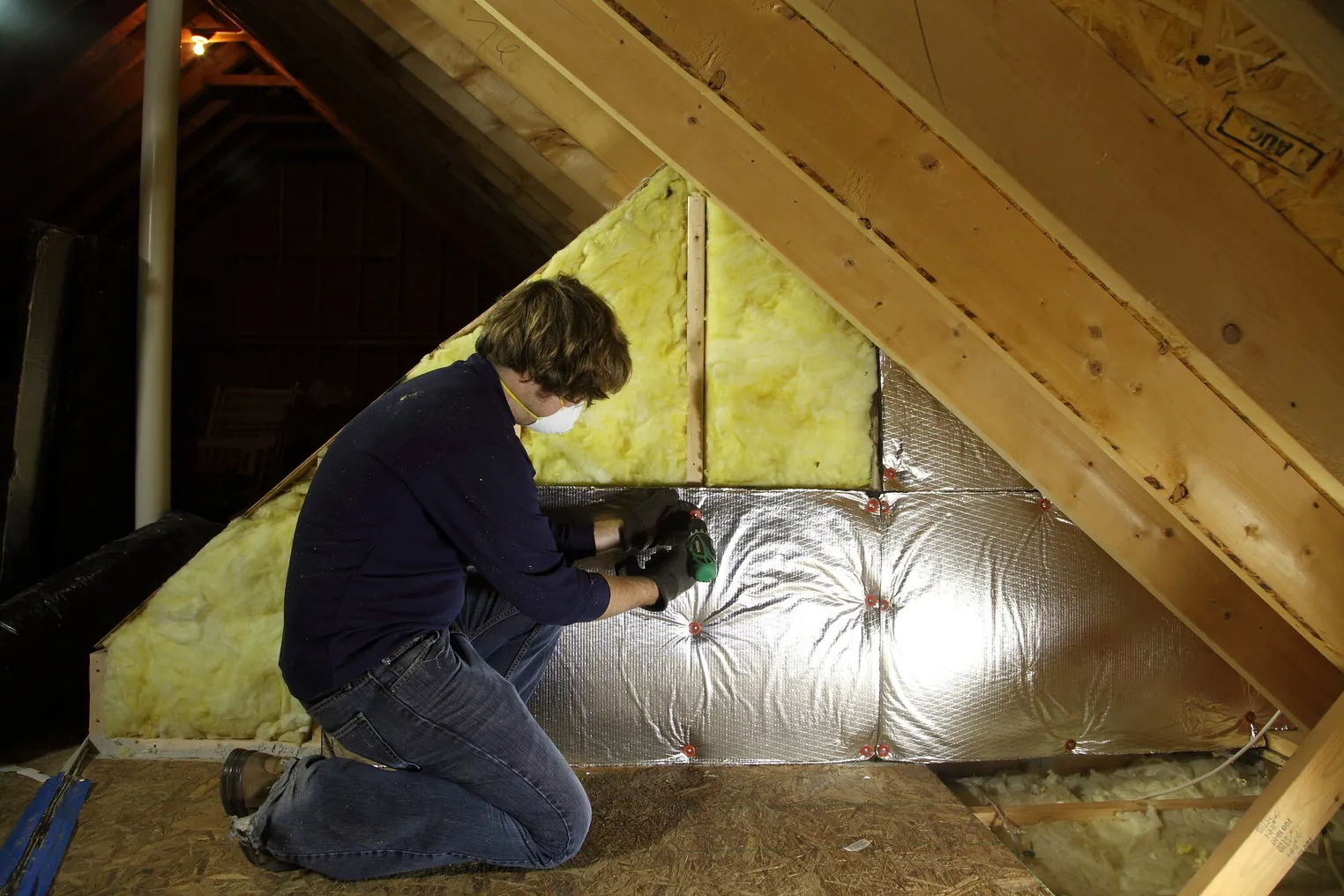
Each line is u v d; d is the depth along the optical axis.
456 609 1.31
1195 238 1.10
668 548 1.64
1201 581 1.84
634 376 1.88
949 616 1.92
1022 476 1.89
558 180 2.80
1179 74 1.04
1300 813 1.34
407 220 7.24
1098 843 1.75
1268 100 1.01
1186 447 1.47
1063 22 1.07
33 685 1.98
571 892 1.35
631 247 1.88
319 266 7.20
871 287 1.79
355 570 1.21
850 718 1.90
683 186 1.88
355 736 1.27
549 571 1.29
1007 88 1.09
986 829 1.58
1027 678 1.93
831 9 1.10
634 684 1.86
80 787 1.68
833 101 1.42
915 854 1.48
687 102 1.75
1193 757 2.12
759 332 1.89
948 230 1.45
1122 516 1.84
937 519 1.91
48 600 2.12
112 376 2.76
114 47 3.76
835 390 1.90
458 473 1.21
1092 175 1.09
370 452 1.21
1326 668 1.84
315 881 1.38
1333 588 1.47
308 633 1.21
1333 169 1.03
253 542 1.81
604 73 1.74
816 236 1.78
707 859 1.46
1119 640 1.95
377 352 7.27
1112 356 1.46
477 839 1.32
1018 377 1.81
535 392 1.31
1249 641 1.85
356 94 4.41
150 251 2.58
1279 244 1.10
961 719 1.92
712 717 1.87
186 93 5.36
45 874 1.37
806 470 1.91
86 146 4.35
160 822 1.56
